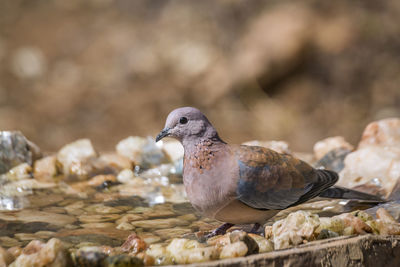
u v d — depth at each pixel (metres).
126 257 3.91
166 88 16.44
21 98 16.38
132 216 5.48
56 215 5.50
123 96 16.44
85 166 7.02
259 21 16.73
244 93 15.62
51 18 20.25
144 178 7.02
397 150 6.39
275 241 4.35
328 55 15.88
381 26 16.42
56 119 15.52
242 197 4.68
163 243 4.64
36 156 7.23
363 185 6.03
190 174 4.77
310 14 16.59
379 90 15.41
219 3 18.00
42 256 3.85
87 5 20.81
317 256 4.04
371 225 4.64
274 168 4.83
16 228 5.07
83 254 3.92
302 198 4.98
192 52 17.08
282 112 15.17
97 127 15.15
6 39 19.08
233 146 4.89
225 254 4.01
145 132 14.70
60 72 17.70
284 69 15.65
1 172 6.80
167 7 19.31
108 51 18.44
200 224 5.23
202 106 15.70
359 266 4.18
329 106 15.23
